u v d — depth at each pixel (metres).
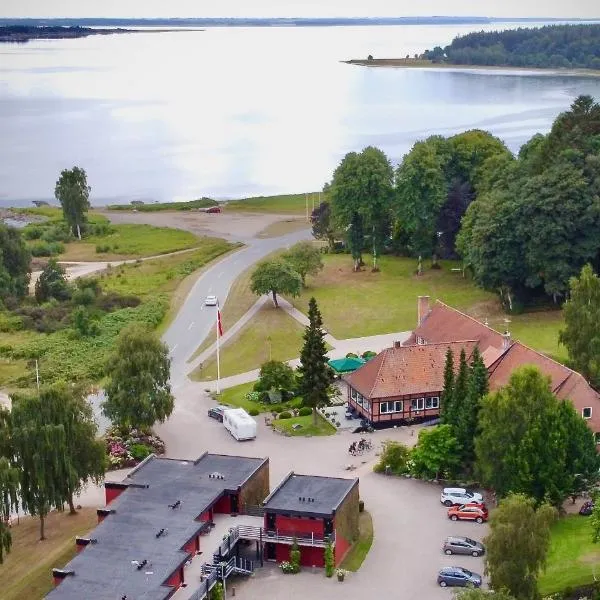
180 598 77.12
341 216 181.25
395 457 103.81
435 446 101.12
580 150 157.62
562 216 144.75
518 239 148.12
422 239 176.88
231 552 86.06
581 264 147.12
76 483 94.25
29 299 182.88
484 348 118.75
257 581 84.06
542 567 75.50
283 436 114.88
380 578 84.25
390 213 190.00
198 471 95.94
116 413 112.62
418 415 116.75
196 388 131.25
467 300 161.75
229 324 156.25
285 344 145.88
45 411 94.31
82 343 152.75
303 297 169.12
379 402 115.25
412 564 86.44
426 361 117.81
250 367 138.00
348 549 89.19
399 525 93.50
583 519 91.56
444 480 101.88
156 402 113.00
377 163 179.38
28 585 85.19
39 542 93.81
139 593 73.75
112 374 114.06
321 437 114.12
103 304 170.88
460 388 103.31
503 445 92.94
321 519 85.31
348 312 159.50
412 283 173.50
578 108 169.12
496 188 166.25
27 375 139.12
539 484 91.88
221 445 112.88
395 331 149.75
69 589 74.62
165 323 159.50
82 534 94.50
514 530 74.06
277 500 88.31
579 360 116.75
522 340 140.62
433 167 174.12
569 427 93.50
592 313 116.69
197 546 84.56
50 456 92.75
